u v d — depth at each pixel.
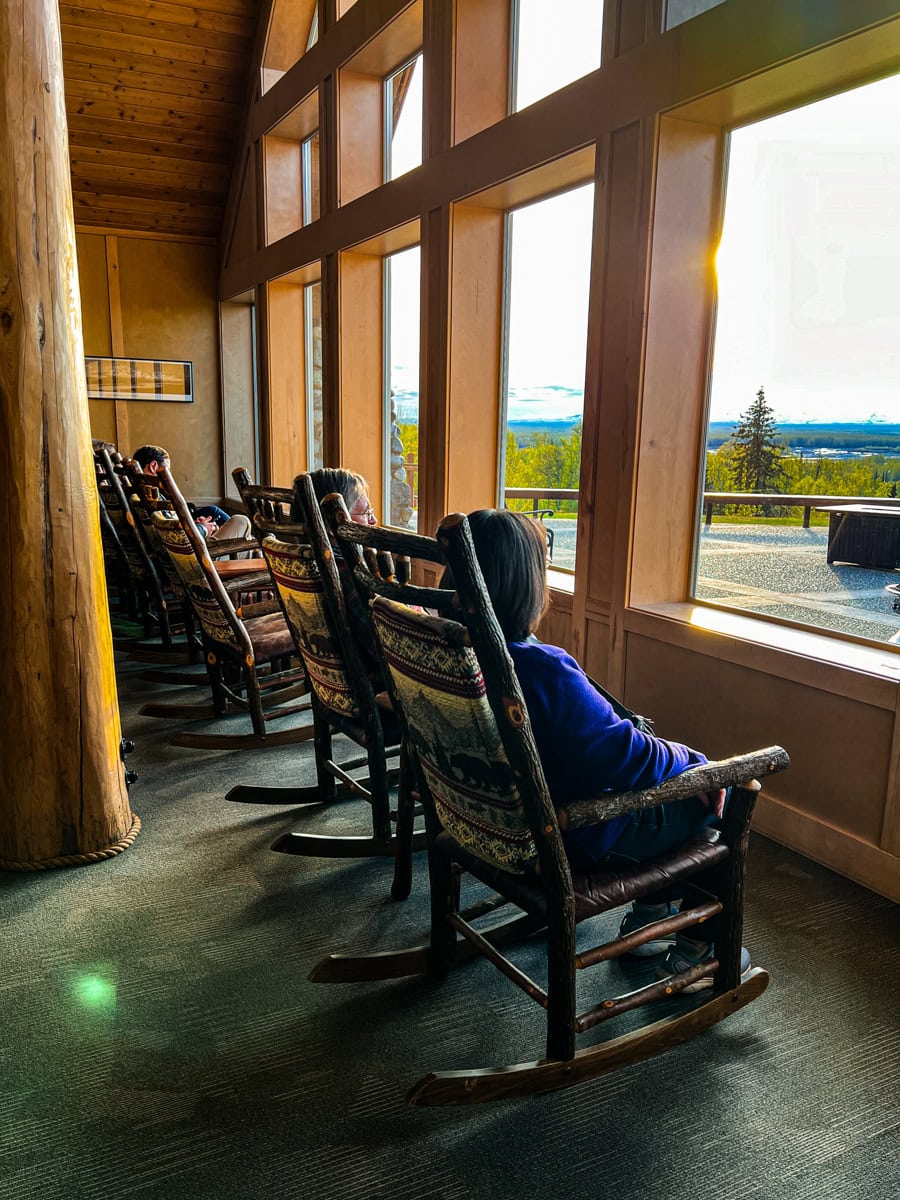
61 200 1.97
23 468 1.94
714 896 1.51
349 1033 1.53
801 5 2.03
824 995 1.64
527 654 1.24
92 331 7.13
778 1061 1.46
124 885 2.03
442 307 3.82
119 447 7.39
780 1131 1.31
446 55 3.65
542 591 1.28
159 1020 1.56
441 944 1.68
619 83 2.65
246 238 6.66
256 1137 1.29
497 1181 1.22
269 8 5.67
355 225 4.63
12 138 1.87
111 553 4.64
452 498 3.95
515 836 1.29
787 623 2.46
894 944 1.81
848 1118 1.33
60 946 1.79
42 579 1.99
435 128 3.79
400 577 1.58
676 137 2.53
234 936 1.83
